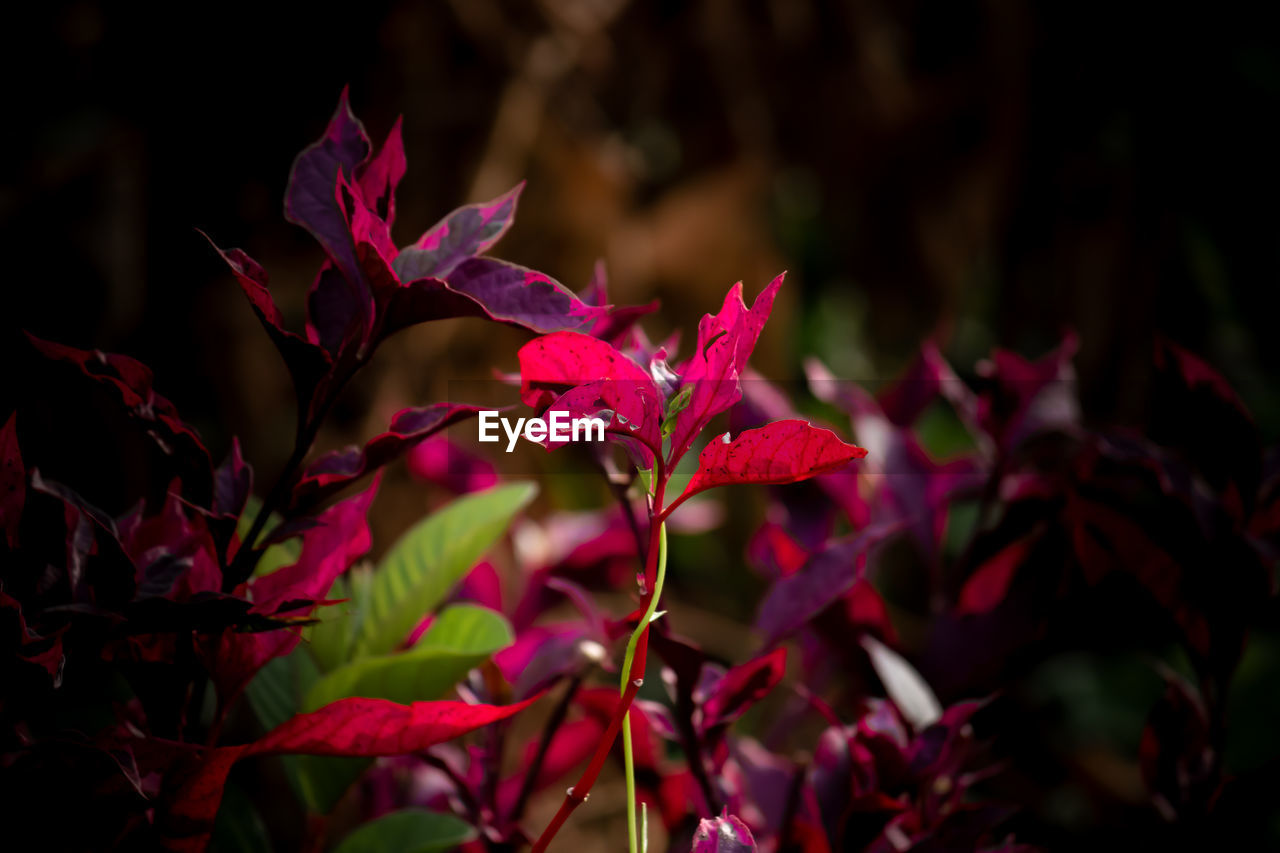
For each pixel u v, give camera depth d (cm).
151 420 67
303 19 179
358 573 83
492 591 94
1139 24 224
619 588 96
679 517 102
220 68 180
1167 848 79
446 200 207
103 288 176
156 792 69
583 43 225
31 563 67
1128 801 126
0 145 175
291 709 76
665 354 69
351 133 68
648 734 80
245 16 177
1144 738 80
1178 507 79
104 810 66
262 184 186
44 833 66
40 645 64
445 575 81
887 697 82
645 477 64
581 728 84
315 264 191
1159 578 80
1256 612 79
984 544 85
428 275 67
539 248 227
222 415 186
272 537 67
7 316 170
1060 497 84
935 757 75
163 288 181
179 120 181
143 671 67
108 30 177
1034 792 128
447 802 85
